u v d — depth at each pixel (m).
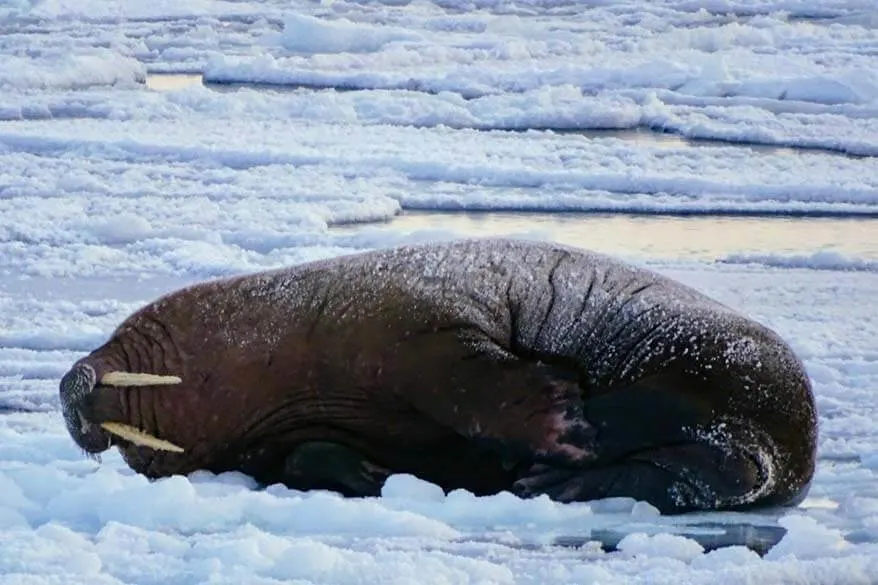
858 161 62.16
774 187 56.97
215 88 79.06
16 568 22.27
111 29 98.50
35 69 78.25
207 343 27.22
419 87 77.81
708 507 26.27
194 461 27.69
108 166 58.47
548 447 26.02
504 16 102.88
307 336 27.11
